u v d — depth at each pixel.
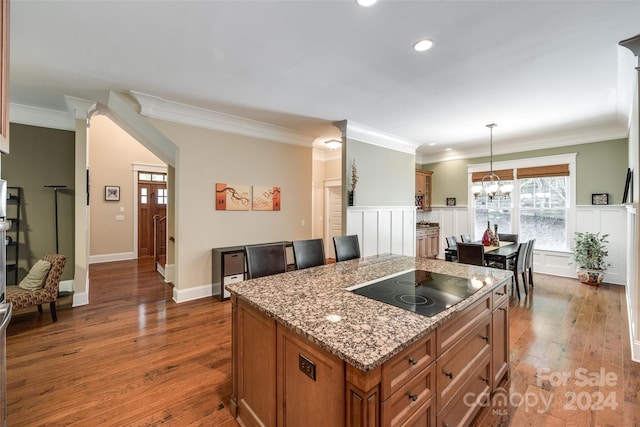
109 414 1.92
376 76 3.01
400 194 5.90
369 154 5.22
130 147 7.36
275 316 1.44
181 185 4.04
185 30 2.23
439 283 2.01
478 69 2.86
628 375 2.34
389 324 1.33
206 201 4.28
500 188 5.07
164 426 1.83
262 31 2.24
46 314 3.63
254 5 1.95
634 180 3.03
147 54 2.58
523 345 2.85
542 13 2.02
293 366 1.39
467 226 6.89
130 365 2.50
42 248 4.04
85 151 3.94
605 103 3.78
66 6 1.95
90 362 2.54
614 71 2.88
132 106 3.69
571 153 5.43
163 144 4.22
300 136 5.37
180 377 2.34
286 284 1.99
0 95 1.35
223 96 3.57
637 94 2.43
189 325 3.32
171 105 3.81
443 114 4.24
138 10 1.99
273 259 2.54
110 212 7.09
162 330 3.19
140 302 4.09
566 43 2.39
